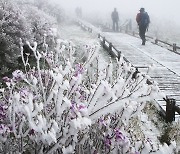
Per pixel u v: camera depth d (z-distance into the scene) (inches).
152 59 509.4
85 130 104.8
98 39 711.1
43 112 107.5
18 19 378.6
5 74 330.3
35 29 428.5
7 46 340.2
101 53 564.7
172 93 322.7
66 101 89.4
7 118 109.9
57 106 97.0
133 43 723.4
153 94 100.6
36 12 499.5
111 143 107.6
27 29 389.7
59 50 119.6
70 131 94.0
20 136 98.8
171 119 248.1
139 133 206.4
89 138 113.7
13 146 113.0
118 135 104.0
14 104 95.7
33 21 437.7
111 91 94.1
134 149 106.6
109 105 100.1
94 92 100.6
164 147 97.7
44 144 103.5
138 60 496.4
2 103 119.1
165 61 490.6
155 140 216.5
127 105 110.3
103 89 99.2
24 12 442.9
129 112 106.0
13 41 354.6
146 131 231.8
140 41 770.2
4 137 102.9
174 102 245.6
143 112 268.1
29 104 89.5
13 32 360.5
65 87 91.8
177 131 224.4
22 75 116.7
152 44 706.8
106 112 100.0
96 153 113.1
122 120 109.7
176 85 352.5
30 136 103.9
